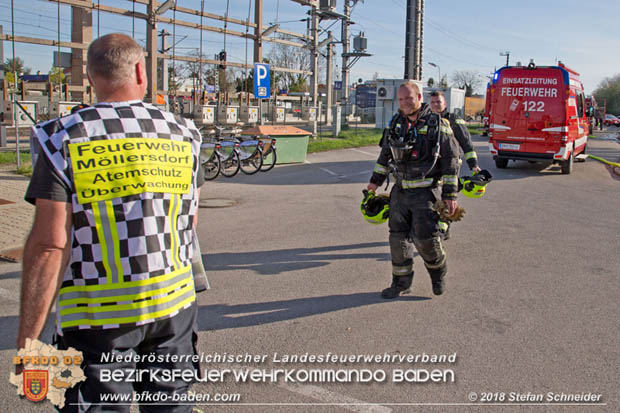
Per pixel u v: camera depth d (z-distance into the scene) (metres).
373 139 23.69
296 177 13.05
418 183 4.67
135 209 1.91
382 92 28.92
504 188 12.05
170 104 25.70
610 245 7.13
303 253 6.52
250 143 13.16
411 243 4.98
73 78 16.77
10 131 21.08
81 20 16.50
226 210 9.02
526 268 6.04
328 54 30.92
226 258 6.28
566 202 10.43
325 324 4.40
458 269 5.97
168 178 1.99
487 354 3.89
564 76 13.75
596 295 5.19
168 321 2.02
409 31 19.28
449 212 4.61
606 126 64.19
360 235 7.43
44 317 1.81
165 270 1.99
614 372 3.64
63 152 1.82
